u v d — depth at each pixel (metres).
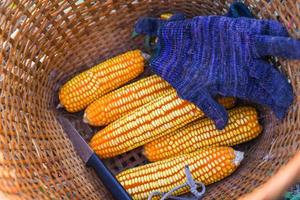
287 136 0.46
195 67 0.50
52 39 0.55
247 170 0.50
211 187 0.52
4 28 0.48
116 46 0.61
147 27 0.55
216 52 0.49
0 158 0.41
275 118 0.50
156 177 0.52
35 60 0.54
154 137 0.54
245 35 0.46
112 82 0.57
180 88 0.51
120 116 0.56
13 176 0.41
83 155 0.54
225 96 0.51
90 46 0.59
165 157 0.54
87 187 0.52
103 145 0.54
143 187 0.52
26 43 0.52
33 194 0.42
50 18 0.53
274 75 0.46
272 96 0.47
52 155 0.51
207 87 0.49
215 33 0.49
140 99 0.56
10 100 0.49
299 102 0.45
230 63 0.48
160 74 0.53
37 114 0.54
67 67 0.59
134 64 0.58
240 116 0.52
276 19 0.48
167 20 0.54
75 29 0.56
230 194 0.48
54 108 0.58
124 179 0.52
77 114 0.60
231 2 0.54
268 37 0.44
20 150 0.47
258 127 0.52
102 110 0.55
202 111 0.50
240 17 0.48
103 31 0.59
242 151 0.55
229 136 0.52
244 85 0.48
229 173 0.51
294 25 0.45
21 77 0.52
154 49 0.56
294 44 0.42
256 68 0.46
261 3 0.50
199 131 0.53
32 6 0.54
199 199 0.50
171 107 0.52
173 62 0.52
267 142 0.50
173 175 0.51
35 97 0.54
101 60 0.61
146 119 0.53
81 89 0.56
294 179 0.34
